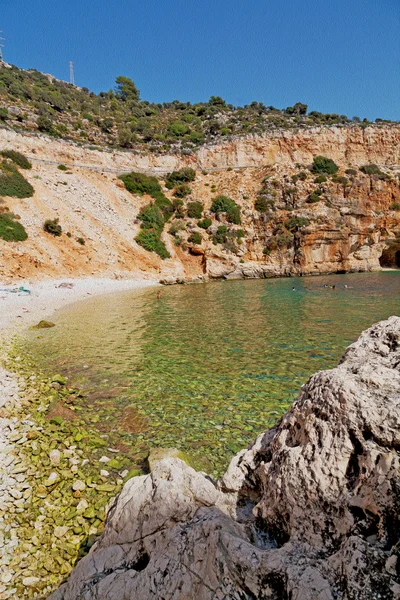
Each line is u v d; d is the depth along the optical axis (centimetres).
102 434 786
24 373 1148
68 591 326
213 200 5375
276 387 1021
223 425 816
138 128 7294
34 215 3791
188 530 309
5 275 3005
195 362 1252
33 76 8844
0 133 4553
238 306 2436
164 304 2591
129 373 1155
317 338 1533
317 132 6009
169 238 4866
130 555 334
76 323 1922
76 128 6322
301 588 240
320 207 4966
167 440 757
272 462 352
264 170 5828
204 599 265
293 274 4797
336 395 315
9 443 724
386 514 243
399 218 5053
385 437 269
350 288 3250
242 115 8519
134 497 365
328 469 289
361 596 222
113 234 4409
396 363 351
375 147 5900
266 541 318
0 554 459
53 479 620
